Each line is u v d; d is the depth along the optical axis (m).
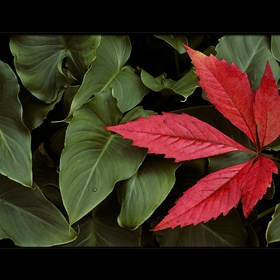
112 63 0.70
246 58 0.70
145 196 0.66
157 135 0.63
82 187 0.65
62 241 0.68
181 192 0.71
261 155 0.65
